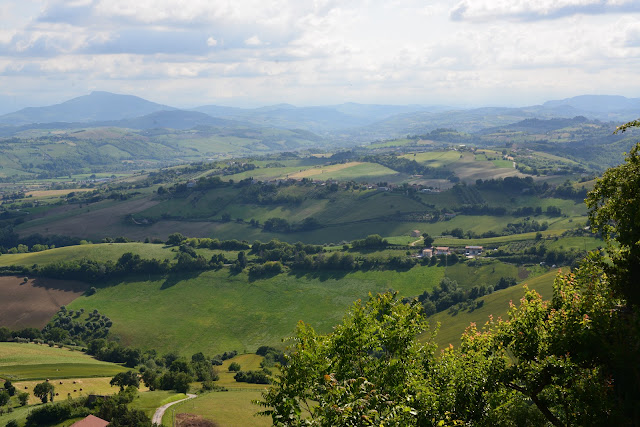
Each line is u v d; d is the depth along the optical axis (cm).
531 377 2419
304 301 18812
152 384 10925
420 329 2792
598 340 2002
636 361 1855
